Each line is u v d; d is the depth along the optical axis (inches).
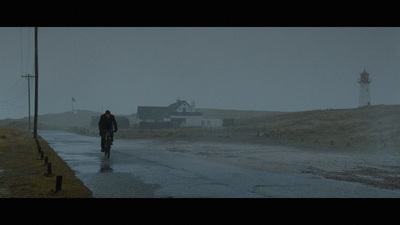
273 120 3614.7
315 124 2471.7
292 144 1296.8
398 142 1366.9
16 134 1792.6
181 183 442.0
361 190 401.1
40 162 649.6
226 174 522.0
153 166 617.9
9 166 591.5
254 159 754.8
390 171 567.2
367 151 994.7
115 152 921.5
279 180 468.8
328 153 924.0
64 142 1376.7
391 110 2733.8
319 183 446.0
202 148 1086.4
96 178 478.9
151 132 2541.8
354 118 2613.2
